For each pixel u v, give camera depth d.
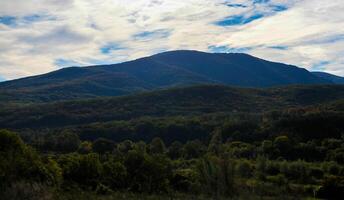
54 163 30.69
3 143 27.62
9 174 22.80
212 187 31.88
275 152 71.75
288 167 57.94
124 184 37.81
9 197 20.25
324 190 45.00
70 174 35.53
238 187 32.34
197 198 30.36
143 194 32.44
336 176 51.31
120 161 40.16
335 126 79.81
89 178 36.25
